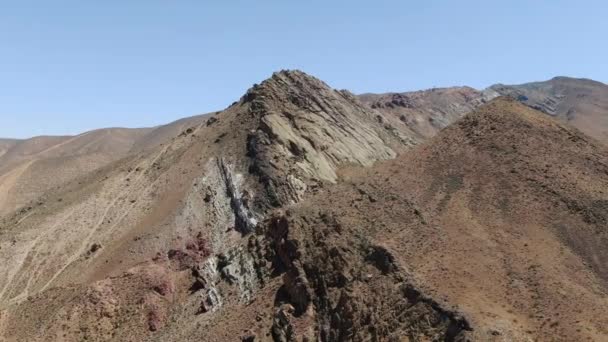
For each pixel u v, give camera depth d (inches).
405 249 2096.5
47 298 2898.6
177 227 3538.4
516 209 2285.9
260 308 2245.3
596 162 2488.9
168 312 2704.2
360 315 1907.0
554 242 2122.3
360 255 2124.8
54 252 3666.3
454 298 1806.1
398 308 1836.9
